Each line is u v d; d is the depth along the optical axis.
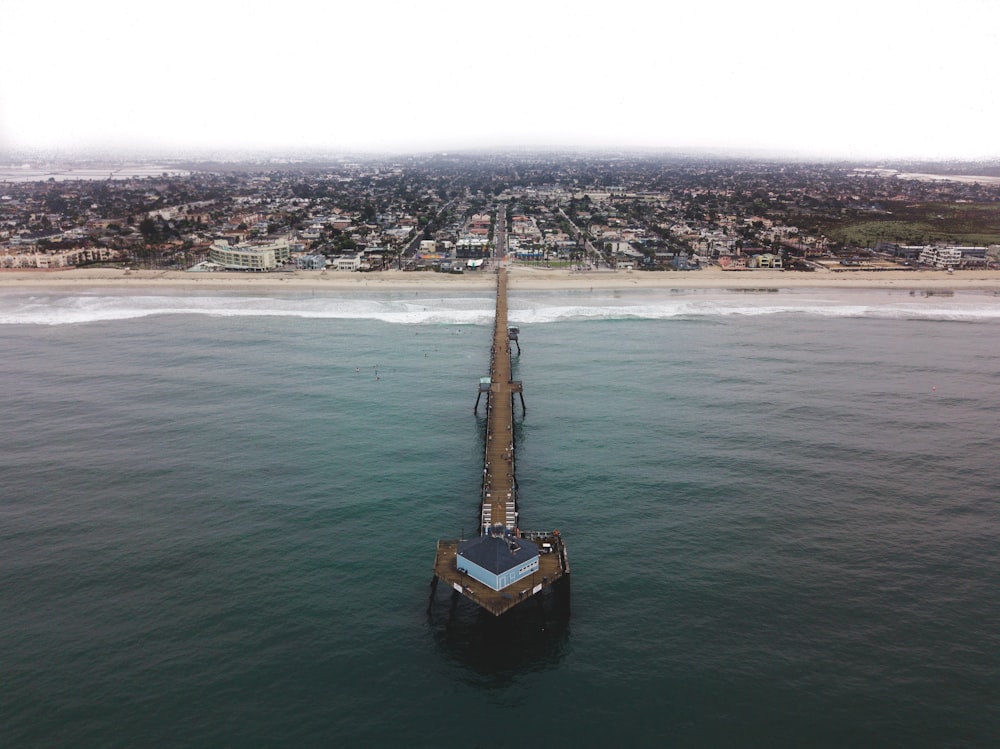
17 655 66.75
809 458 109.12
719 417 125.81
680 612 73.94
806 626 71.69
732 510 93.88
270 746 57.53
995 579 79.44
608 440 116.00
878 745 57.56
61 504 94.06
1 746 56.94
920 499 96.94
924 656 67.50
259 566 81.19
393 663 67.19
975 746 57.41
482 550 74.06
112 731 58.62
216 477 102.19
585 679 65.31
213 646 68.50
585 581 79.12
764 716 60.66
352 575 79.94
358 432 119.38
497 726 60.12
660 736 58.91
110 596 75.50
